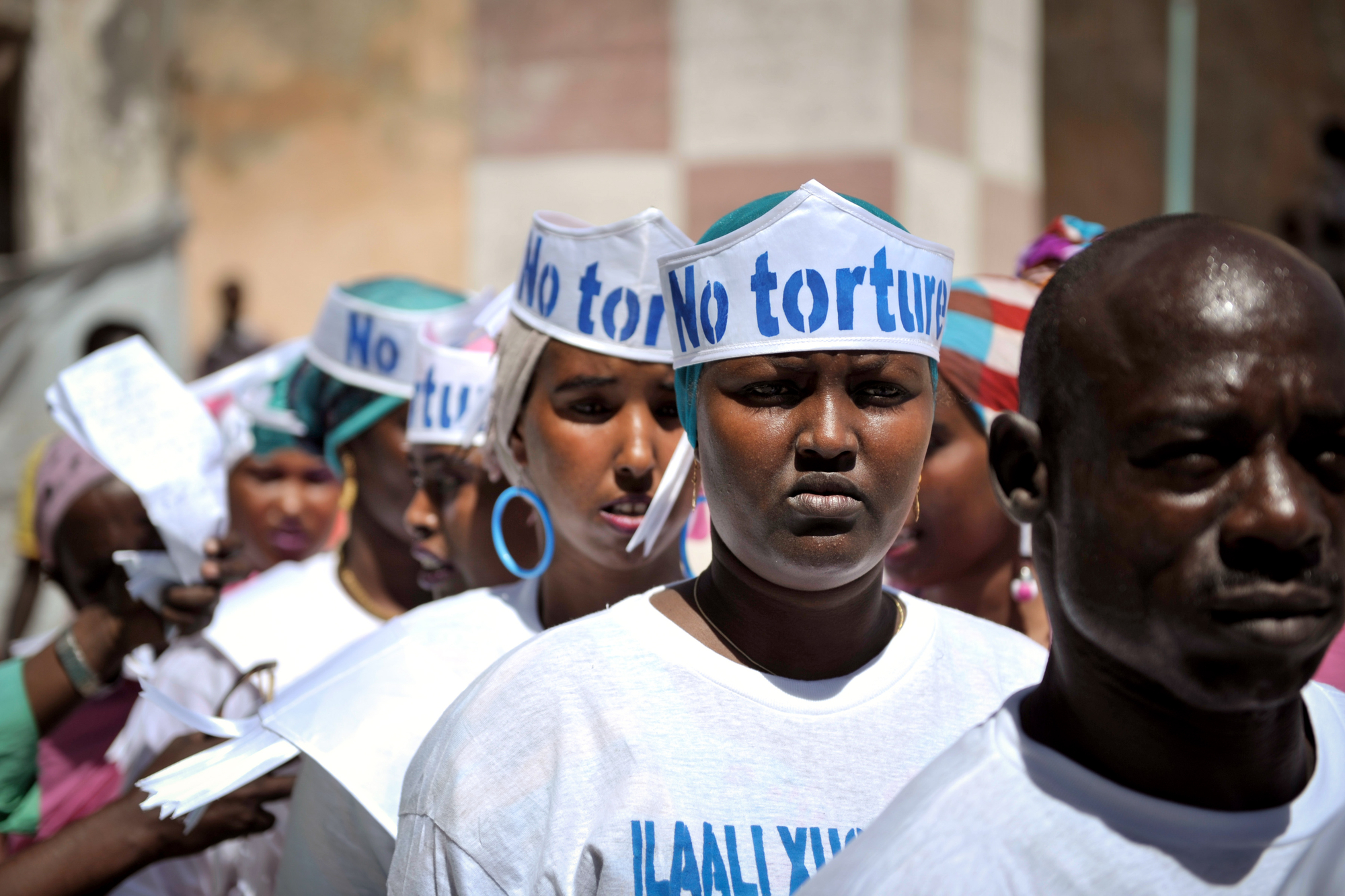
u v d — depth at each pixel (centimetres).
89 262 664
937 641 138
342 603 240
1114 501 88
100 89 699
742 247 125
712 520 130
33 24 665
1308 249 1092
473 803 121
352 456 251
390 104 723
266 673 225
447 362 202
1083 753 95
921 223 657
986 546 190
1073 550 92
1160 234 92
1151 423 85
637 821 117
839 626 130
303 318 737
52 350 639
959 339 185
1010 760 96
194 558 212
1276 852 91
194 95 741
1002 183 720
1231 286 86
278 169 736
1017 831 92
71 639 215
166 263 709
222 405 304
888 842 95
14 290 631
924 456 130
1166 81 980
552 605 173
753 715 125
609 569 165
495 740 124
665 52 678
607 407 161
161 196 721
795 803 120
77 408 216
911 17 653
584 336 160
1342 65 1186
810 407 124
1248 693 85
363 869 157
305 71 732
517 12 703
